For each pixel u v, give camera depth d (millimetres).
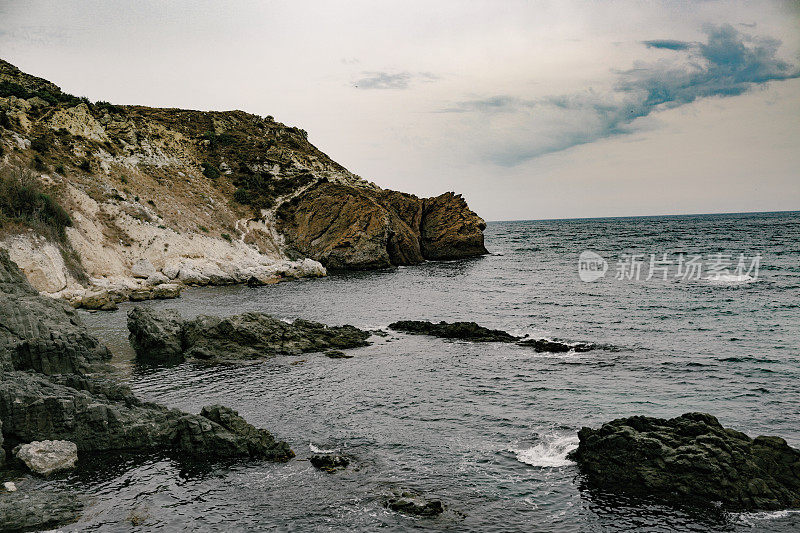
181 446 24641
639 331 47531
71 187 85375
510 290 74250
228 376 36562
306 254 110312
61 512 19328
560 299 65500
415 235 120500
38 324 37156
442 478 22125
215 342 42031
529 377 35438
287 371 37656
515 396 31875
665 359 38500
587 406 29938
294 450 24875
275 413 29609
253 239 108750
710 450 20609
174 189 109188
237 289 80250
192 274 83875
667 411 28875
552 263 108188
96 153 101250
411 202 124062
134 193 98000
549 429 26891
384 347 44188
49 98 111938
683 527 18516
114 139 112062
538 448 24750
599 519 19094
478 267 105062
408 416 29031
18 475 22078
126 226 87438
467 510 19719
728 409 28875
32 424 24438
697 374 35000
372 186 147000
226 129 152125
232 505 20141
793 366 35969
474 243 125438
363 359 40656
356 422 28266
